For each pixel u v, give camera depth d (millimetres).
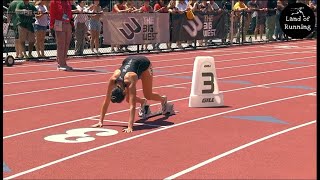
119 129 12492
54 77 21656
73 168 9367
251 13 39812
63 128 12570
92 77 21828
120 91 12000
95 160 9875
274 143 11273
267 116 14250
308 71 25031
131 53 31562
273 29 41812
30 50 27203
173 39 33000
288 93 18375
